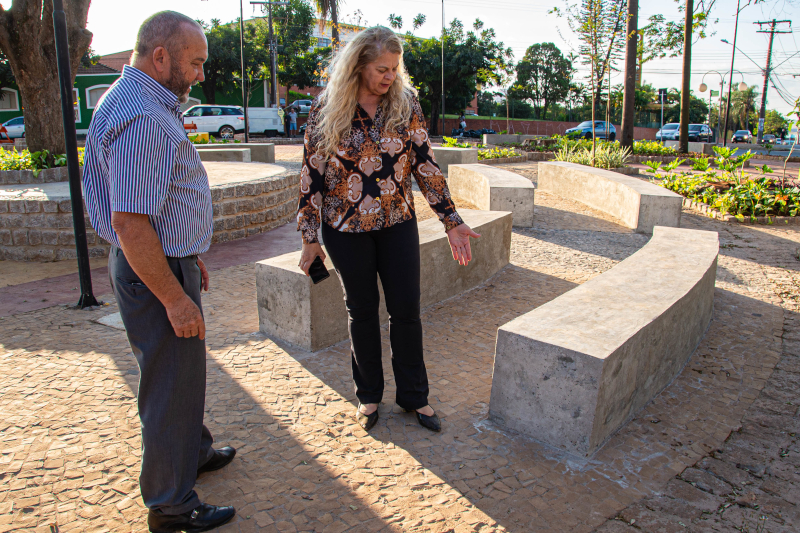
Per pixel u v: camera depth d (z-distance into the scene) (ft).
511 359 7.87
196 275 5.89
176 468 5.84
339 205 7.29
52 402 8.79
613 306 8.87
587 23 47.62
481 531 6.13
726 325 12.18
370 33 6.57
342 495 6.72
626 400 8.09
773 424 8.34
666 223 22.03
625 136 55.01
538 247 19.71
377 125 7.06
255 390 9.23
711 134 104.27
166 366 5.68
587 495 6.73
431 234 13.83
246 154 40.14
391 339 8.01
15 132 81.76
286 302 10.96
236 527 6.17
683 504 6.57
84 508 6.44
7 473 7.04
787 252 19.20
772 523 6.28
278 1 109.81
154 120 5.00
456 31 117.91
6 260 18.69
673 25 56.90
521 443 7.80
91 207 5.44
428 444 7.77
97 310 13.32
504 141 78.74
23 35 30.17
